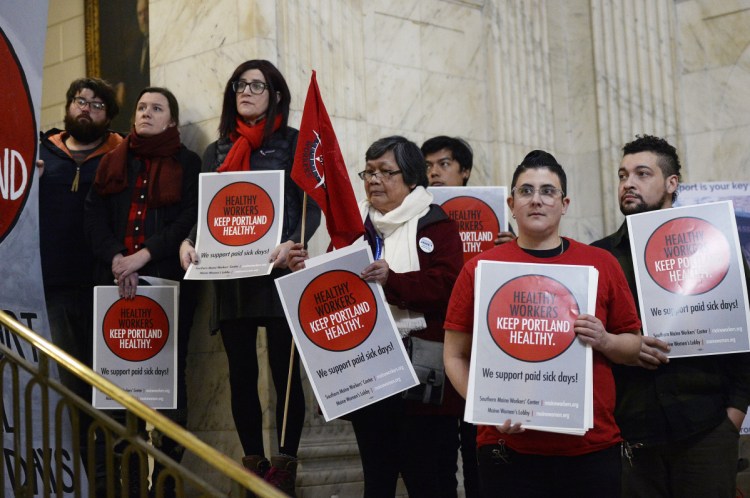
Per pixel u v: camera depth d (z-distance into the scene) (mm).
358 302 4574
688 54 8250
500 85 8305
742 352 4547
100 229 5969
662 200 4906
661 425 4535
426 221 4855
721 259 4605
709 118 8125
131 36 8047
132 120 7977
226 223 5562
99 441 5645
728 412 4582
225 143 5930
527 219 3945
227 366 6391
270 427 6254
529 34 8523
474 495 5809
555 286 3824
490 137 8273
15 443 4336
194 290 6340
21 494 4340
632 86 8336
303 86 6910
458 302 3975
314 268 4598
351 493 6484
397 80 7695
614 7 8438
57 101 8836
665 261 4664
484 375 3771
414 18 7863
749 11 7996
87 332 6133
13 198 5023
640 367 4605
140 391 5652
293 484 5359
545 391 3738
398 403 4719
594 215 8477
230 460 3547
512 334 3793
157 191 6016
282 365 5559
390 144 4957
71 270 6102
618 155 8344
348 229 4945
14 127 5059
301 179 4988
